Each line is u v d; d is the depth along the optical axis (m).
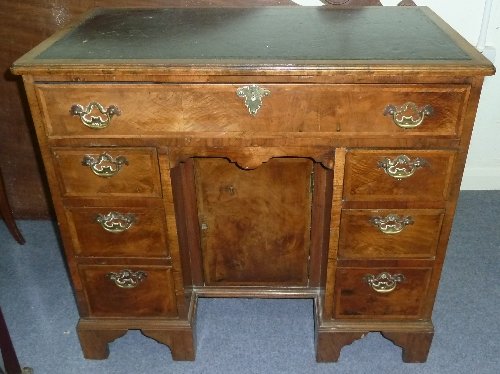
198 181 1.46
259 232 1.54
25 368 1.48
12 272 1.89
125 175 1.26
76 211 1.31
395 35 1.31
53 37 1.32
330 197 1.34
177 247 1.36
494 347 1.57
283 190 1.47
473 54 1.15
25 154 2.04
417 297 1.42
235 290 1.64
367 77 1.10
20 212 2.17
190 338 1.50
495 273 1.86
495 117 2.13
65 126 1.19
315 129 1.18
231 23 1.43
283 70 1.09
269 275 1.62
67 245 1.36
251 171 1.44
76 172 1.25
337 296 1.42
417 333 1.45
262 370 1.51
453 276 1.84
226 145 1.21
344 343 1.48
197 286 1.65
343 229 1.31
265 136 1.19
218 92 1.14
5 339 1.37
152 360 1.55
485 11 1.87
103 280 1.42
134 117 1.17
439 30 1.35
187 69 1.10
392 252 1.34
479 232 2.06
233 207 1.50
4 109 1.94
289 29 1.37
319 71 1.09
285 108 1.16
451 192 1.25
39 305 1.75
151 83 1.13
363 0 1.74
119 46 1.24
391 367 1.51
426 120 1.16
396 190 1.25
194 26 1.40
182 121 1.18
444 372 1.49
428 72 1.09
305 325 1.67
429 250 1.33
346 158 1.22
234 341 1.61
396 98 1.13
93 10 1.58
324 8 1.59
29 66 1.11
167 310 1.47
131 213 1.31
